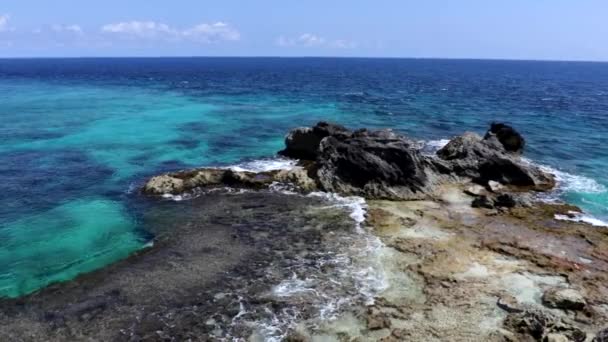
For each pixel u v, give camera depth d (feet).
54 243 90.33
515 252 85.15
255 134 183.52
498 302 69.92
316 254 84.69
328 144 127.13
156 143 167.12
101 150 156.46
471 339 62.18
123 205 107.96
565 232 93.61
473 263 81.30
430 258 82.79
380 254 84.43
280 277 77.30
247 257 83.71
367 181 115.14
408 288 74.08
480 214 102.37
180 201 109.70
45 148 158.20
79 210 105.19
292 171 122.52
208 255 84.58
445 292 72.69
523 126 205.98
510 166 122.72
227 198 111.24
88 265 82.07
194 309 69.05
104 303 70.59
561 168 140.05
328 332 64.03
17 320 66.85
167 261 82.64
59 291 74.13
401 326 64.85
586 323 66.39
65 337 63.26
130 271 79.56
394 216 100.73
